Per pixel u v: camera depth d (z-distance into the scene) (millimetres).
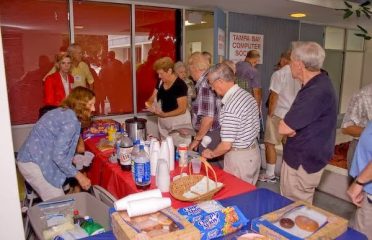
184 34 4367
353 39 6859
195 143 2455
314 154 1854
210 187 1661
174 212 1297
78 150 2486
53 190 2107
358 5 4277
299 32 5742
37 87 3543
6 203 1145
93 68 3859
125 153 1971
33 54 3477
